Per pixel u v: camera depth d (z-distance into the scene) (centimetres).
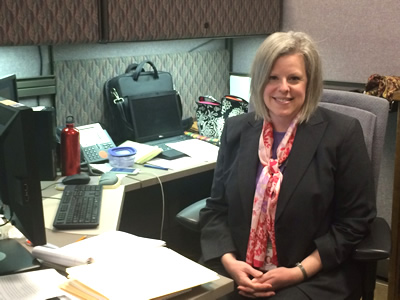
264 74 161
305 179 158
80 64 242
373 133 173
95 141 227
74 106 244
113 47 254
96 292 114
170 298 117
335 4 259
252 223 163
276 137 167
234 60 300
